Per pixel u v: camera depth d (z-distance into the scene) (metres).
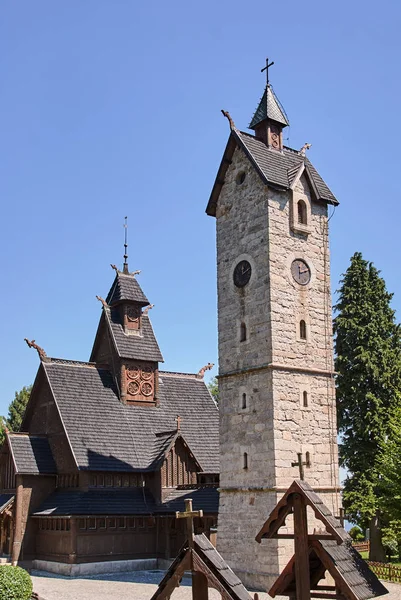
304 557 14.02
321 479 31.62
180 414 47.03
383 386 45.38
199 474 42.53
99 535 38.12
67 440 40.59
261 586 29.19
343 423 46.62
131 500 39.97
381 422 44.28
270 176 33.62
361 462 44.78
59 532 38.41
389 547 46.25
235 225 34.84
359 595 13.41
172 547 39.12
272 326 31.69
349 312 47.91
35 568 39.66
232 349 33.53
